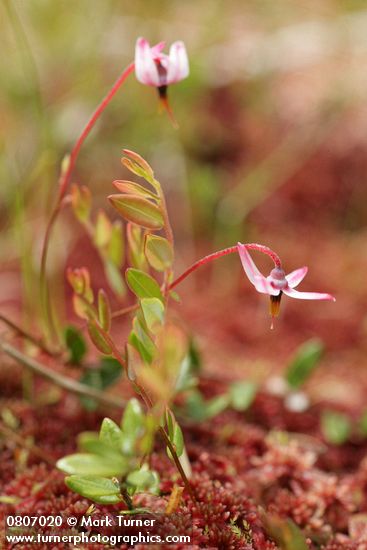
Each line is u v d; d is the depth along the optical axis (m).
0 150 0.40
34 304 0.36
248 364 0.36
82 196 0.28
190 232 0.46
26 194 0.41
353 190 0.48
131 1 0.51
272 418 0.32
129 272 0.24
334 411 0.32
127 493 0.24
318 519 0.27
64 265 0.41
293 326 0.41
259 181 0.48
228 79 0.53
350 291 0.42
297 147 0.50
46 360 0.32
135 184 0.24
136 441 0.24
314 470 0.29
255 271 0.23
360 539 0.26
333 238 0.47
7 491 0.27
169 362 0.23
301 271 0.24
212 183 0.48
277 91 0.53
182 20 0.56
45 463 0.28
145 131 0.48
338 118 0.51
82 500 0.26
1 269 0.41
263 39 0.56
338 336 0.40
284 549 0.24
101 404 0.30
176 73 0.25
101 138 0.47
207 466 0.27
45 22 0.49
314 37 0.56
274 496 0.27
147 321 0.24
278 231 0.47
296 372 0.31
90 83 0.48
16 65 0.46
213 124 0.51
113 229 0.29
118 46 0.51
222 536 0.24
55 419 0.30
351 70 0.53
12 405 0.30
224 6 0.56
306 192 0.49
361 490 0.28
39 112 0.33
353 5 0.57
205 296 0.43
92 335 0.24
